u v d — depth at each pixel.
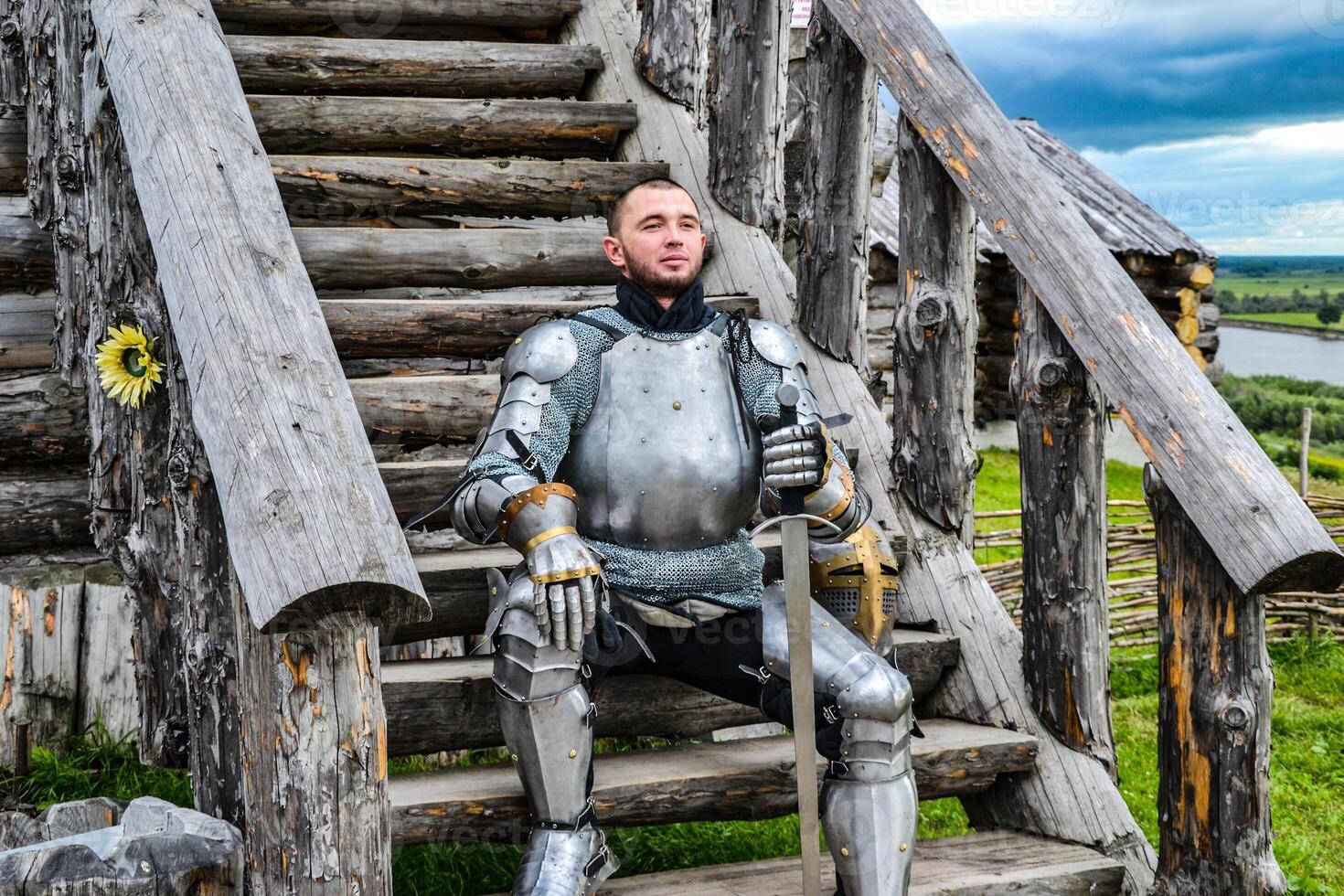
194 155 2.17
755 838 3.30
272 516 1.65
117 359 2.35
